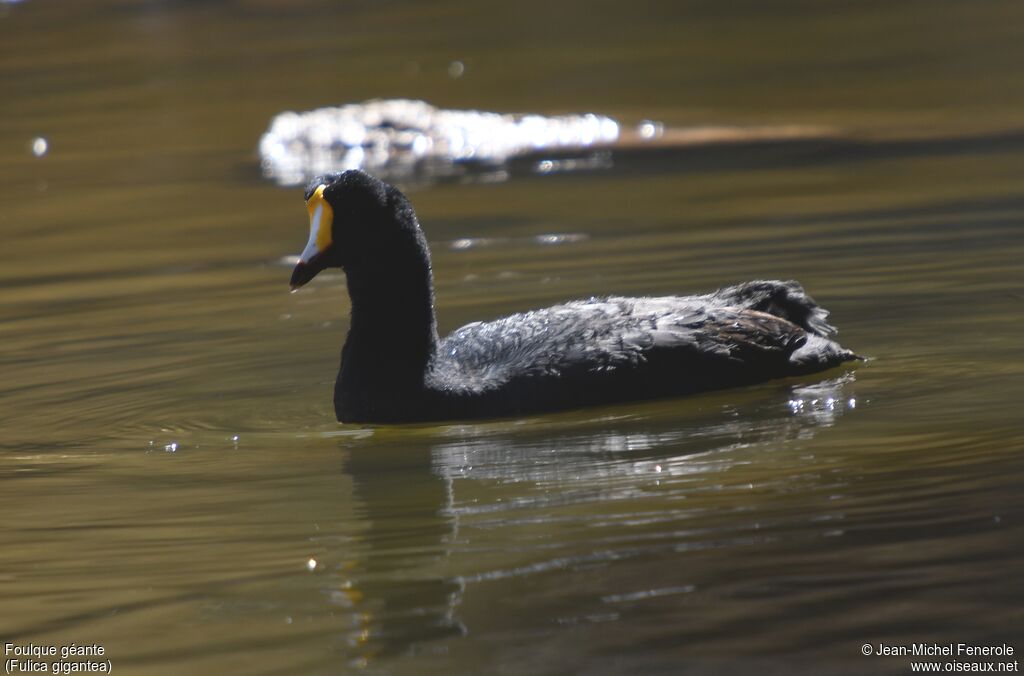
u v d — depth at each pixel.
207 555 9.70
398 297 12.61
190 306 18.25
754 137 30.19
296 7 55.09
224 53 46.91
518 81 39.38
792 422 11.69
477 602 8.59
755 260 18.34
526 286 17.80
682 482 10.42
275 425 12.85
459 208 24.58
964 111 31.08
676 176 26.45
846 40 42.81
